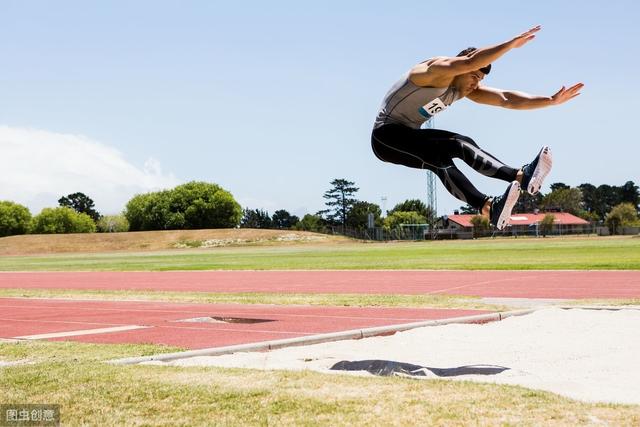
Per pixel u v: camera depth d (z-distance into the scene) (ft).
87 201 588.91
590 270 74.95
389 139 17.92
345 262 115.34
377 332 30.96
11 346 28.37
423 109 17.65
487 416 15.33
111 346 28.17
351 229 420.36
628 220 355.97
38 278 96.58
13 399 17.63
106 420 15.76
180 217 413.39
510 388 18.10
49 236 321.52
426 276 75.25
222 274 92.73
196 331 34.50
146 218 419.54
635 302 41.01
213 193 422.41
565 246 166.40
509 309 40.04
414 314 39.70
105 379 19.80
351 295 54.08
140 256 198.80
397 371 21.18
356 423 15.03
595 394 17.74
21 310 49.19
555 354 24.62
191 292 63.05
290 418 15.55
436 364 23.17
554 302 43.52
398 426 14.76
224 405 16.76
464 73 17.01
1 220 437.58
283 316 40.73
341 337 29.66
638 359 23.22
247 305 48.73
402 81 17.70
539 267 81.82
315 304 47.50
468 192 16.74
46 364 22.47
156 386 18.79
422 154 17.43
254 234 329.72
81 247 305.53
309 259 134.92
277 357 24.68
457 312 39.99
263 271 96.58
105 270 113.29
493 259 108.88
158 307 49.06
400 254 147.13
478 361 23.59
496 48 15.84
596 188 603.67
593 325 31.60
